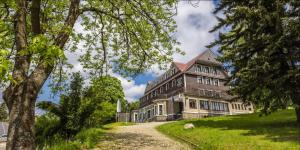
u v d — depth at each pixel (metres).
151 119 54.81
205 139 15.38
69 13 9.42
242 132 16.75
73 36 13.12
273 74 18.52
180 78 54.94
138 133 20.53
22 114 7.17
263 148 11.66
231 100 21.78
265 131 16.36
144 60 14.50
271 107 18.12
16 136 6.97
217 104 54.75
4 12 7.80
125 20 13.61
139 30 13.62
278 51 18.58
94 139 14.74
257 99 19.48
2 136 27.59
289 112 26.92
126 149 12.95
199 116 50.97
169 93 58.50
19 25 7.58
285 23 17.33
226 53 20.95
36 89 7.59
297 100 17.94
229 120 26.05
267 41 18.36
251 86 18.92
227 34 21.89
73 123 15.82
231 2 21.70
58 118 16.59
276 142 12.66
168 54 14.13
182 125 23.84
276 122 21.00
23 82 7.32
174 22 13.70
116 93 42.91
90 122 20.00
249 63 18.47
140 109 63.00
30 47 5.38
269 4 19.33
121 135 18.45
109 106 21.23
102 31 13.63
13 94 7.29
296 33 16.98
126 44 13.84
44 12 10.22
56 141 13.79
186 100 50.44
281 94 17.53
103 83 16.08
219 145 13.11
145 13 12.88
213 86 56.72
